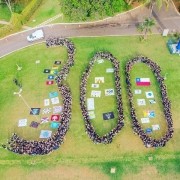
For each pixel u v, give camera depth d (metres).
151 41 60.12
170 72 53.31
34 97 50.78
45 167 41.25
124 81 52.03
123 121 45.06
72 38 61.94
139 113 47.16
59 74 52.88
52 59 57.59
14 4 71.31
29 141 43.12
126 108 47.78
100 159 41.69
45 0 72.44
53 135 44.16
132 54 57.47
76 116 47.03
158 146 41.91
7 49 60.75
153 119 46.19
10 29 64.19
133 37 61.28
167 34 61.09
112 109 48.03
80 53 58.22
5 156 42.62
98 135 43.69
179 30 62.22
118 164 41.03
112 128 45.34
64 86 50.50
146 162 41.03
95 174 40.16
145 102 48.75
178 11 66.88
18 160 42.06
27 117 47.75
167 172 39.84
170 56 56.59
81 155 42.22
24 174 40.62
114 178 39.59
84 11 56.69
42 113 48.12
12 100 50.50
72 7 56.66
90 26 64.75
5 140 44.59
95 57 55.88
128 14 67.06
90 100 49.56
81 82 51.47
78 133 44.81
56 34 63.41
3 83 53.50
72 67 55.19
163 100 47.69
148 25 56.25
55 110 48.38
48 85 52.62
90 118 46.88
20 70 55.78
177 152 41.84
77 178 39.84
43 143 42.34
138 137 43.75
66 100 47.84
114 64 54.34
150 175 39.62
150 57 56.59
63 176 40.16
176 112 46.81
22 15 65.19
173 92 49.78
